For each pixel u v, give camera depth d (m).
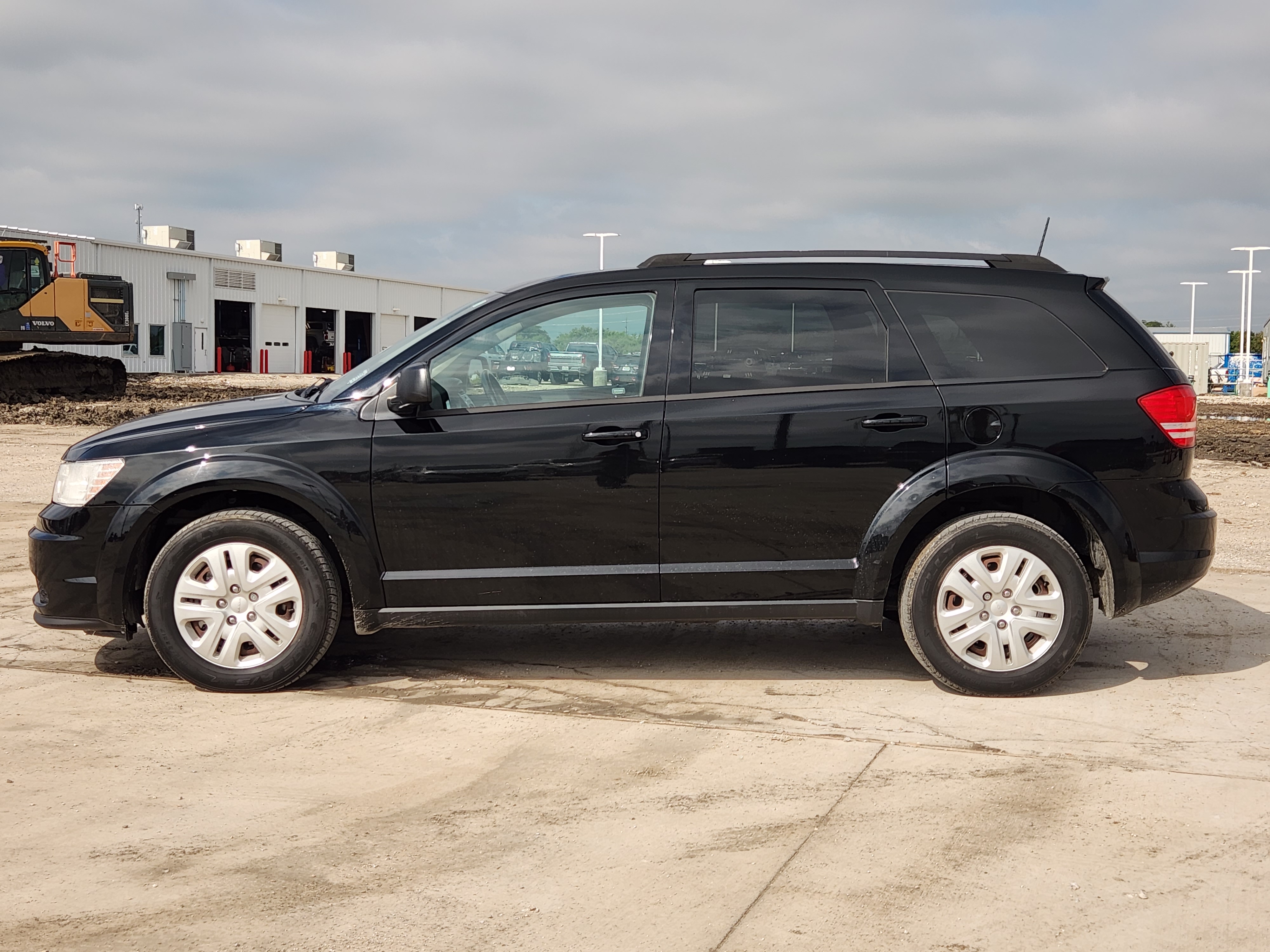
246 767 4.16
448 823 3.65
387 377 5.14
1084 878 3.25
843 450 4.98
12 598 6.92
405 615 5.07
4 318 27.28
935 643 5.02
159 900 3.13
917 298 5.12
